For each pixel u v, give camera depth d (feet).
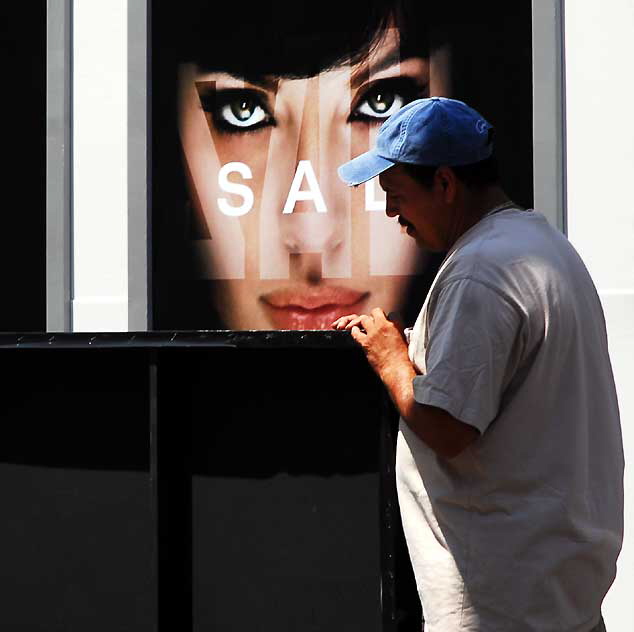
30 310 32.55
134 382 15.55
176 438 15.23
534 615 12.25
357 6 29.19
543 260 12.64
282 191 30.04
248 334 13.98
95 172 31.50
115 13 31.22
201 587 15.29
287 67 29.86
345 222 29.55
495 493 12.51
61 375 15.94
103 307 31.40
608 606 25.53
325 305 29.76
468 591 12.42
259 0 30.07
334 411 14.71
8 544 16.24
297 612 14.90
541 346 12.44
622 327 25.94
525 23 27.71
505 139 27.84
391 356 13.01
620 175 26.37
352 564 14.66
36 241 32.37
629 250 26.25
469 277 12.41
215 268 30.63
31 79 32.35
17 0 32.45
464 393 12.12
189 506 15.31
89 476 15.81
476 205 13.37
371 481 14.57
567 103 26.84
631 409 25.73
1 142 32.63
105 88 31.37
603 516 12.76
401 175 13.29
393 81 28.94
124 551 15.64
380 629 14.56
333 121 29.53
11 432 16.19
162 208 31.07
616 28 26.45
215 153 30.58
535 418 12.46
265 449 14.99
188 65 30.71
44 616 16.06
